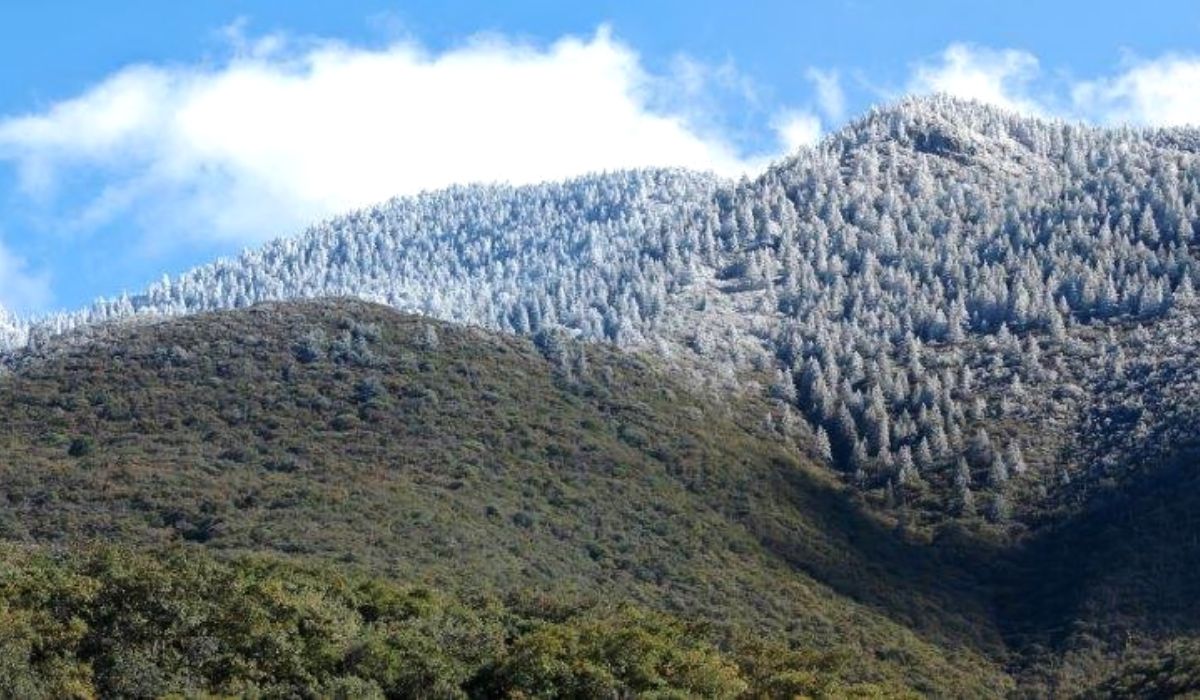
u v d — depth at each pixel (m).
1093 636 145.75
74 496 141.38
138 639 88.06
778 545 164.62
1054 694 135.62
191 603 90.31
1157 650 138.88
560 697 94.44
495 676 95.50
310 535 133.75
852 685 111.06
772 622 141.38
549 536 150.62
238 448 160.50
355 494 147.00
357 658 92.25
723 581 149.12
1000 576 166.38
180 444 161.50
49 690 81.00
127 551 103.12
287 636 91.69
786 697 103.88
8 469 146.88
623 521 159.25
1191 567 153.25
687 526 161.62
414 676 92.12
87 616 88.94
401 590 111.38
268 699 85.81
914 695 112.81
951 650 148.50
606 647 99.69
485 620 109.75
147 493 142.38
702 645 108.62
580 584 138.62
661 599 141.25
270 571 108.81
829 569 162.00
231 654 88.44
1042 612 156.00
